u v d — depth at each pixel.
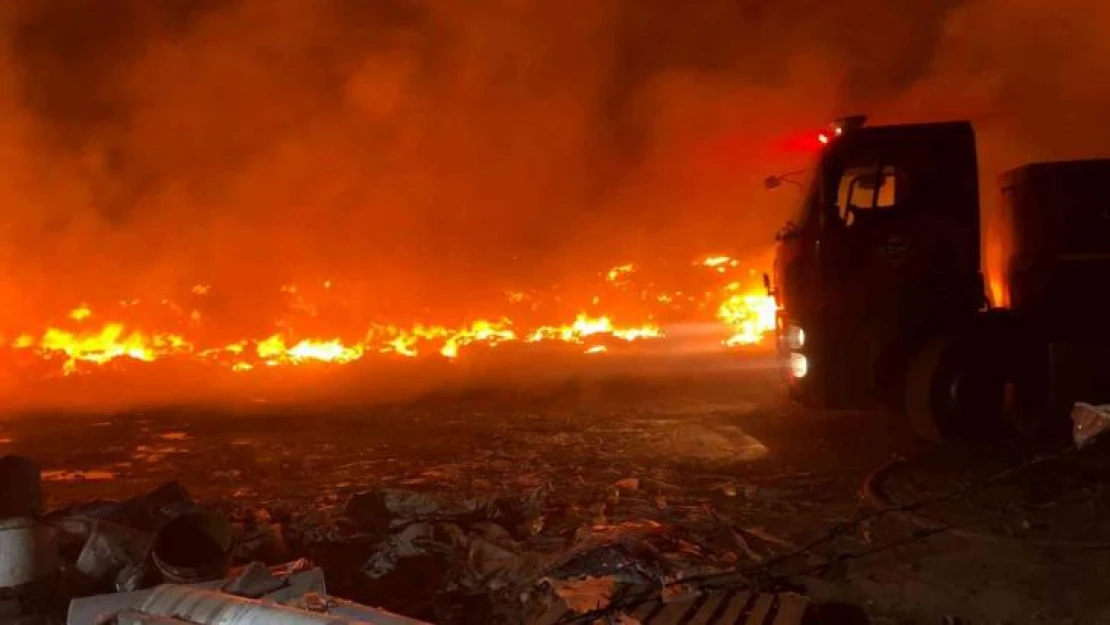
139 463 10.39
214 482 9.23
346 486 8.79
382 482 8.95
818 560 6.07
